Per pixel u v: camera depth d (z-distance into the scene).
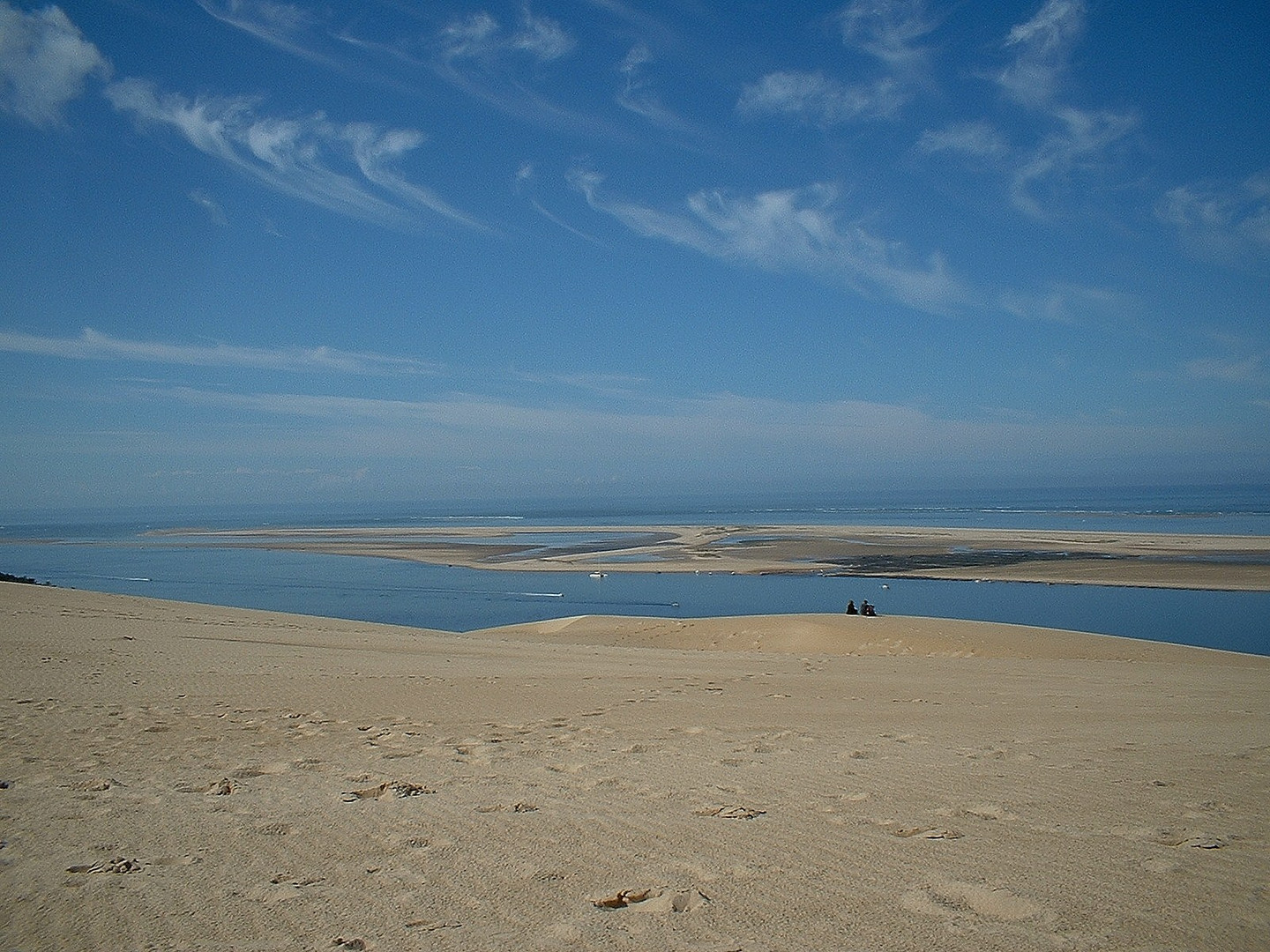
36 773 8.48
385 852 5.48
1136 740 10.46
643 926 4.11
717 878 4.82
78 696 13.70
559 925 4.15
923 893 4.50
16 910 4.48
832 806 6.70
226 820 6.40
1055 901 4.30
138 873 5.08
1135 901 4.30
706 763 8.78
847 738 10.71
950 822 6.09
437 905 4.46
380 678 16.73
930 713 13.27
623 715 12.89
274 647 22.00
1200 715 13.13
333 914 4.36
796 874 4.86
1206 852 5.20
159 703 13.23
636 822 6.20
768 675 19.00
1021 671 20.88
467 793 7.32
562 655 23.11
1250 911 4.14
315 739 10.64
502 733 11.12
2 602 28.92
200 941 4.02
